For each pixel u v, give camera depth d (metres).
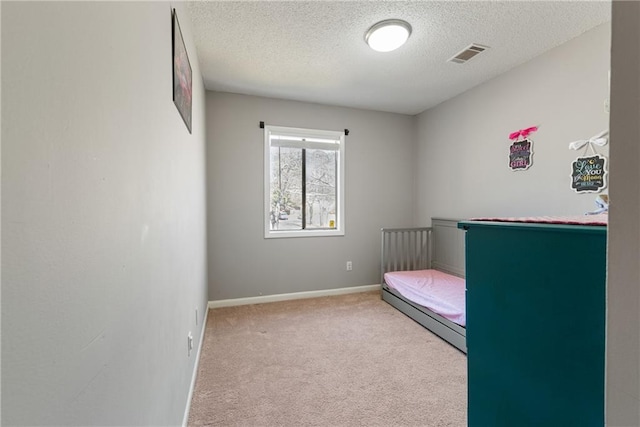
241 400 1.74
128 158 0.77
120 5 0.72
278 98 3.61
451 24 2.12
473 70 2.85
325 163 3.94
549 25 2.12
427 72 2.89
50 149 0.44
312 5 1.93
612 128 0.41
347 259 3.97
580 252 0.74
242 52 2.51
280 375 2.00
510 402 0.93
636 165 0.39
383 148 4.11
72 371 0.50
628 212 0.40
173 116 1.37
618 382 0.41
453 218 3.55
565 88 2.34
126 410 0.74
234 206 3.48
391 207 4.16
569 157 2.31
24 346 0.39
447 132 3.64
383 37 2.18
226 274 3.46
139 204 0.85
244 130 3.50
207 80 3.09
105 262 0.62
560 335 0.79
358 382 1.92
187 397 1.64
